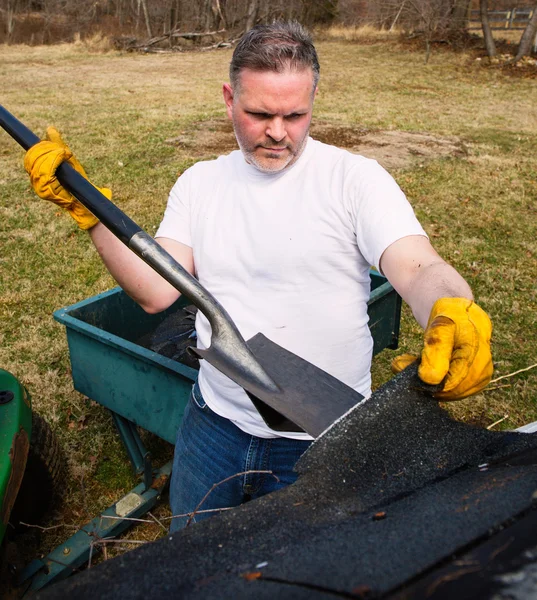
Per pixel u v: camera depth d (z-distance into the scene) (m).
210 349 1.49
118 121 10.11
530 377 3.68
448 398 1.09
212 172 1.77
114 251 1.76
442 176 7.45
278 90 1.46
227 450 1.76
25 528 2.52
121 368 2.39
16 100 11.91
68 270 4.91
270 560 0.72
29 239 5.45
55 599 0.69
